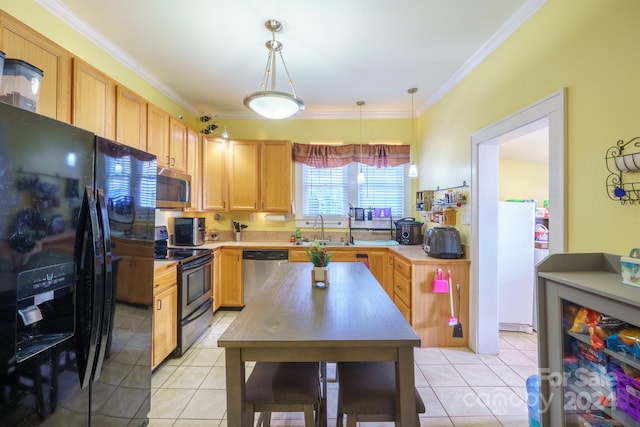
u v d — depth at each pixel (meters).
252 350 1.10
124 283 1.53
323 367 1.78
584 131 1.54
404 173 4.20
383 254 3.64
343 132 4.21
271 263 3.68
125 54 2.57
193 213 4.09
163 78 3.06
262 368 1.37
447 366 2.41
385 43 2.41
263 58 2.65
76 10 2.00
